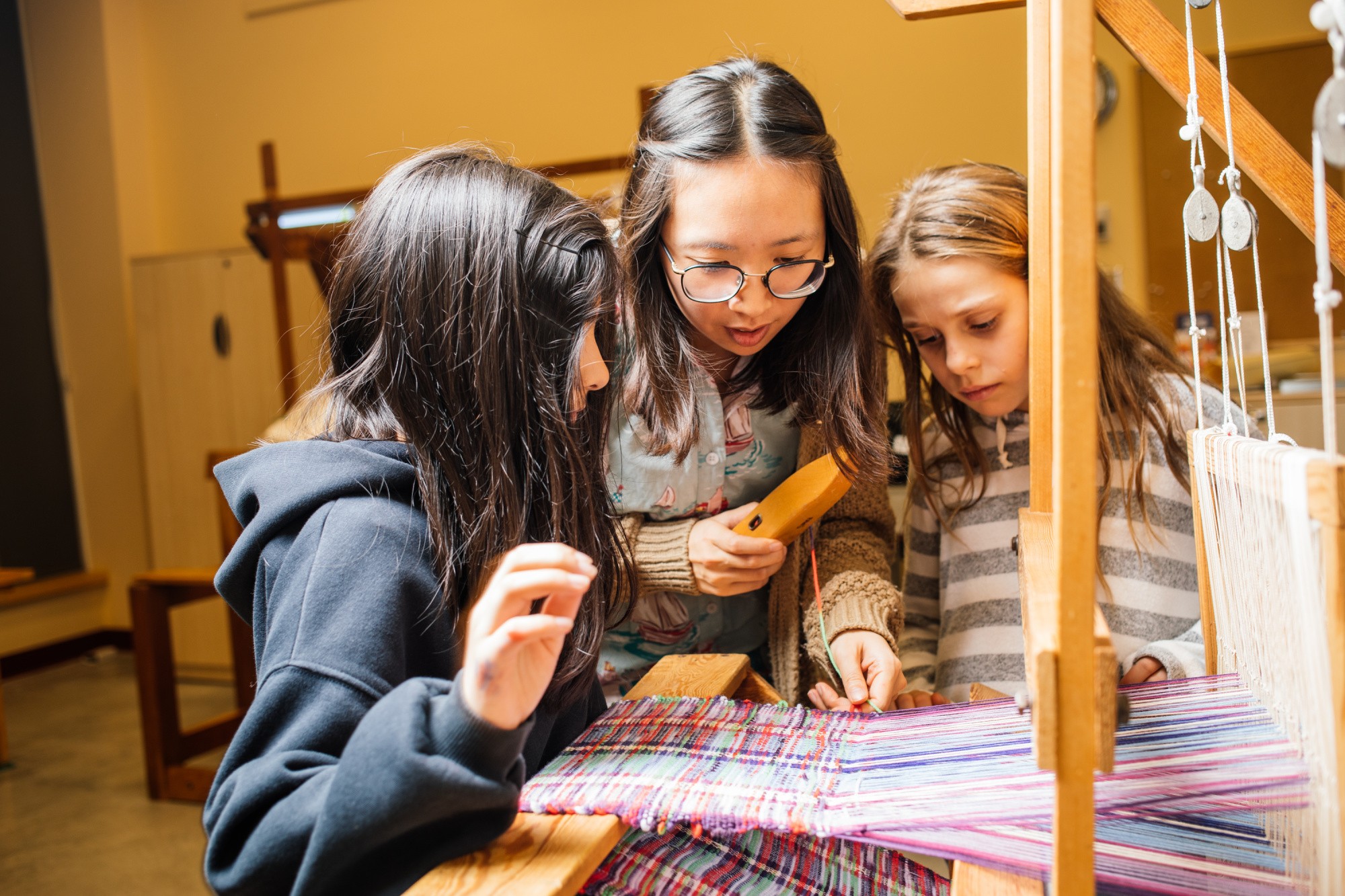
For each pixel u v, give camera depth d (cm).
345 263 69
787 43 383
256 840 51
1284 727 53
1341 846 43
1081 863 41
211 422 406
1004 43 359
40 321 460
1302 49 328
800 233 86
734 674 85
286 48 454
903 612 111
